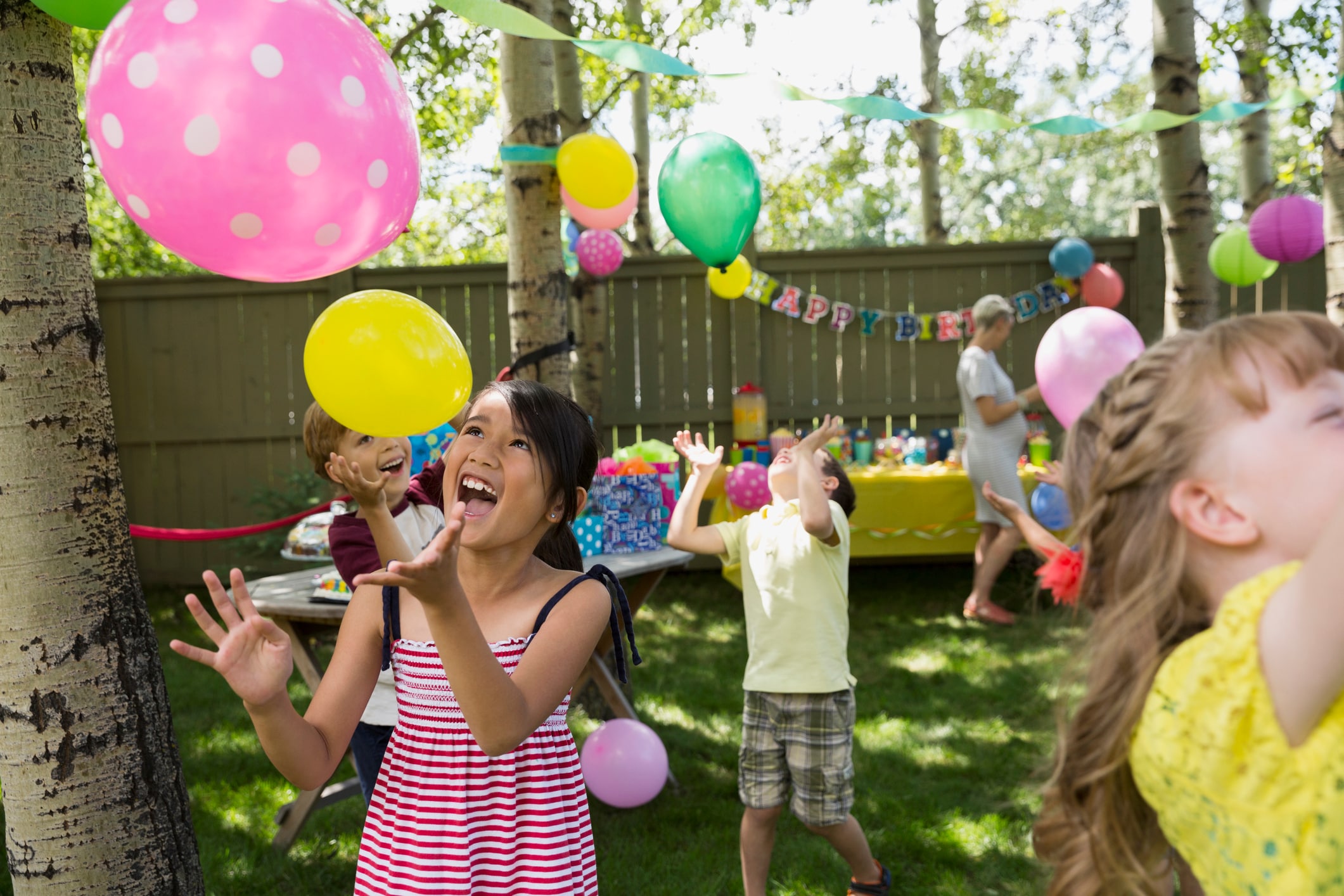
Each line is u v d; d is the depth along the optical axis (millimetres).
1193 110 5137
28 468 1681
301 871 3035
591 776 3061
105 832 1751
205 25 1372
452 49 7594
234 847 3170
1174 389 973
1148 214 6562
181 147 1363
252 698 1231
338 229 1502
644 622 5766
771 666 2607
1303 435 904
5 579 1681
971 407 5609
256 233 1455
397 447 2426
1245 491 918
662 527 4070
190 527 6875
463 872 1458
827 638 2590
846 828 2607
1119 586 1022
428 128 7988
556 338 4062
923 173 10398
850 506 2891
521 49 3988
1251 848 893
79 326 1741
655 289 6777
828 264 6766
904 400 6801
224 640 1225
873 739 3963
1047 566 1361
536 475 1473
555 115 4074
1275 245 4672
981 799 3400
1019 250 6684
